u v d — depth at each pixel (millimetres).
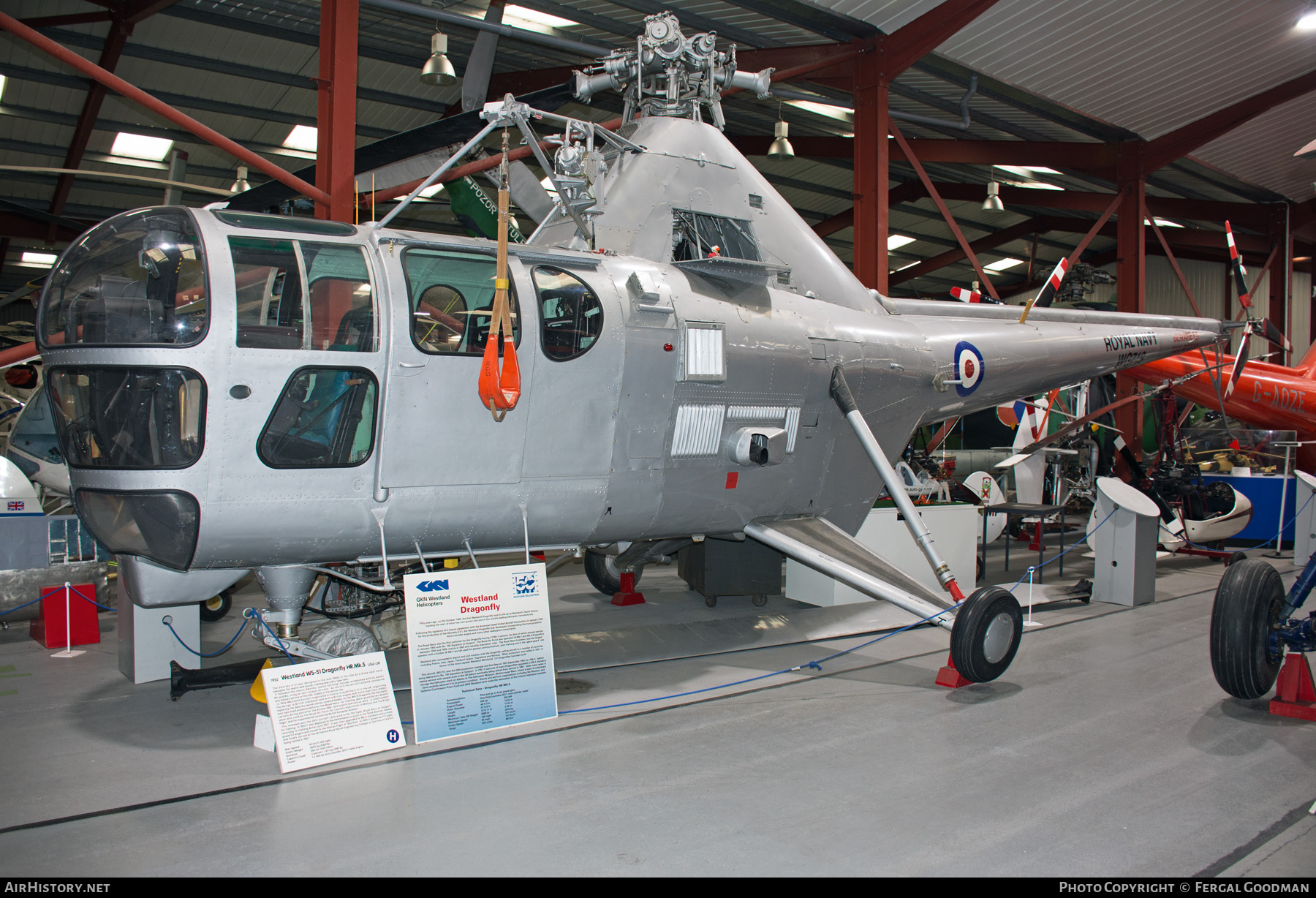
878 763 3217
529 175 5816
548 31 9805
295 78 10758
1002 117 12203
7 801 2867
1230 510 8938
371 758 3277
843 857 2465
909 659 4836
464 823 2684
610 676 4441
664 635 5324
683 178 4801
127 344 3170
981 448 12375
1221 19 9258
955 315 6062
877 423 5363
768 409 4711
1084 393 9383
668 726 3646
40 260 17906
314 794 2924
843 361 5023
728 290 4652
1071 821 2730
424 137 6336
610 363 4020
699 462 4465
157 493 3211
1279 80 10961
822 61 9258
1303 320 19953
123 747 3414
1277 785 3057
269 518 3393
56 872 2369
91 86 10508
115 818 2730
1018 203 16078
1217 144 13227
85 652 5027
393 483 3568
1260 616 3844
